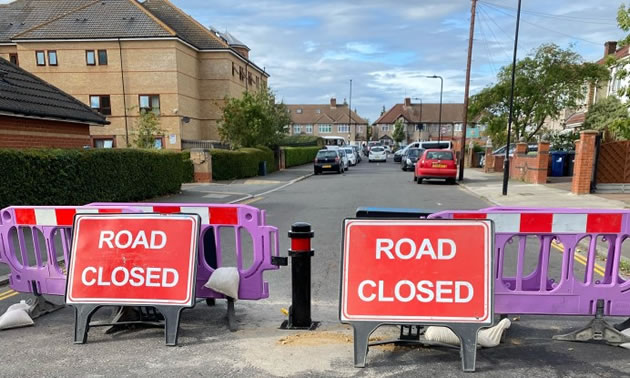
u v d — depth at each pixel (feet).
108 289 12.61
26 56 104.58
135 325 13.42
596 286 12.14
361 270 11.47
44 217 14.33
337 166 89.92
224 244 24.88
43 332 13.17
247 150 79.25
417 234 11.46
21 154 26.71
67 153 30.73
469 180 64.90
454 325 10.89
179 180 51.31
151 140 80.53
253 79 146.20
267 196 49.65
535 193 45.09
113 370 10.64
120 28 104.06
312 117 289.74
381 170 103.91
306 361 11.09
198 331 13.20
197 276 13.75
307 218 33.42
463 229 11.35
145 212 13.62
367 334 11.03
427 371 10.53
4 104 34.50
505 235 12.40
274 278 18.60
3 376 10.34
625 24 22.45
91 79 105.09
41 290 14.66
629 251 21.25
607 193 42.50
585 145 41.81
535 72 69.62
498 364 10.86
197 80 118.52
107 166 35.65
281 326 13.47
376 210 13.10
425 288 11.21
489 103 74.43
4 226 14.57
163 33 102.73
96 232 13.03
